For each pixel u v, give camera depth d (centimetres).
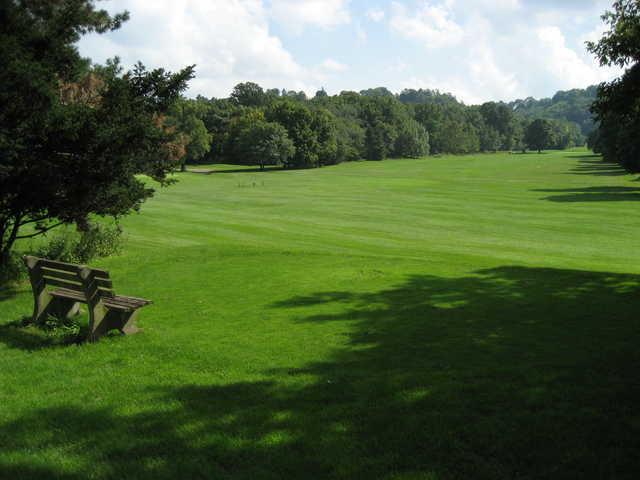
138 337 796
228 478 416
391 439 473
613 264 2117
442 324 862
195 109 12725
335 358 700
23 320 891
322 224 3338
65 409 546
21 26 1075
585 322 863
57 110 997
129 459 448
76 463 441
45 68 1008
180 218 3466
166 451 459
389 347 746
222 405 550
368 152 15125
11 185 1073
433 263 1469
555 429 485
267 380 619
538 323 861
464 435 478
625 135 5003
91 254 1714
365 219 3606
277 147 11031
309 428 495
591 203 4462
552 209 4125
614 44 1120
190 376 636
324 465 431
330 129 12288
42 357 716
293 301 1048
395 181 7712
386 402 551
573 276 1256
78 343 781
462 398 557
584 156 15262
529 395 562
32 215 1323
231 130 12731
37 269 870
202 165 12331
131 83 1153
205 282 1248
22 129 991
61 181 1098
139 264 1496
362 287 1165
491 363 669
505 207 4294
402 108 19075
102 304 797
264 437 479
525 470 422
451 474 416
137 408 545
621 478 408
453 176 8706
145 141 1115
